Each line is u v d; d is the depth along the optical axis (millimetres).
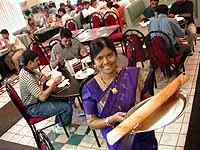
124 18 5938
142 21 5215
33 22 7090
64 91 2572
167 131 2705
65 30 3355
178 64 3402
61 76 2811
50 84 2791
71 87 2605
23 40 6473
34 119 2738
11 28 7293
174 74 3670
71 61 3115
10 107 4195
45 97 2617
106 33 4621
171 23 3379
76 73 2838
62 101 2844
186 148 2010
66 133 2990
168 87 1272
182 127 2697
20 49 5832
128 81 1289
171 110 1226
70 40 3398
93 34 4727
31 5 7875
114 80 1286
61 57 3408
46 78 2990
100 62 1256
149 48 3418
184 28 4094
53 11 8070
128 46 3104
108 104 1302
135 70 1310
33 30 6965
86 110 1344
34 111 2746
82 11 6828
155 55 3340
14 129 3490
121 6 6223
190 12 4887
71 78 2801
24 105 2762
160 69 3908
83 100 1351
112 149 1398
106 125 1288
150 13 5184
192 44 4316
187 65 4016
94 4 6945
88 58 3117
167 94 1240
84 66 2877
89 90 1314
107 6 6332
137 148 1357
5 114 3988
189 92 3184
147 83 1310
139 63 4230
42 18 7508
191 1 4977
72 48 3463
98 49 1235
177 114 1192
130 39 3289
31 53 2684
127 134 1251
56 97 2578
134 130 1167
